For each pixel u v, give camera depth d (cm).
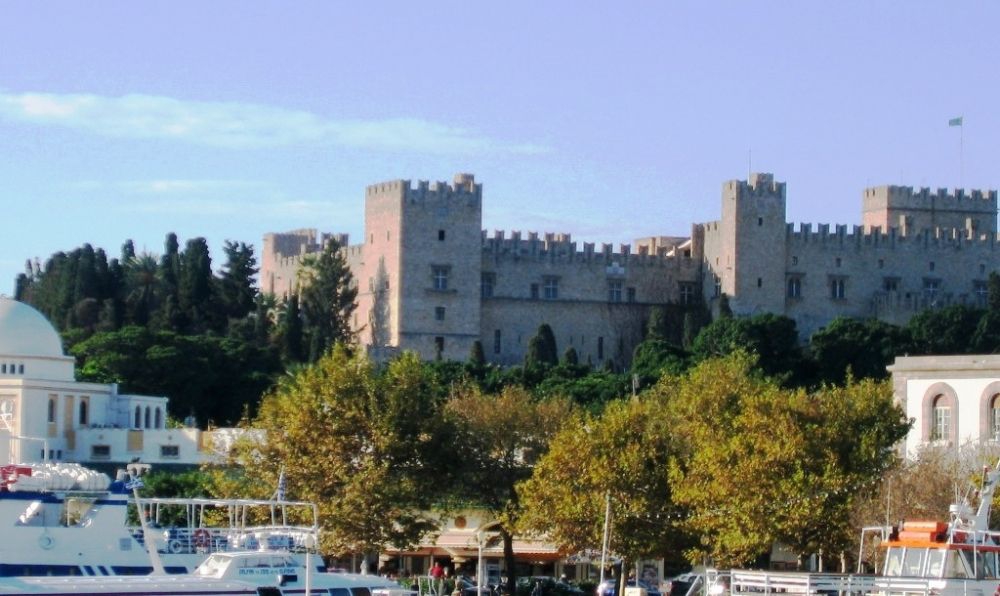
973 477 13188
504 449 18112
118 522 11912
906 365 19400
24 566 11512
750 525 14850
